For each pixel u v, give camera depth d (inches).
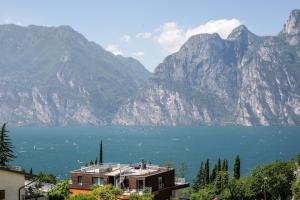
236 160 5378.9
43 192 2962.6
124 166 3666.3
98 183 3270.2
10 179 2287.2
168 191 3417.8
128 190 3174.2
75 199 2827.3
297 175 4896.7
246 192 4274.1
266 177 4328.3
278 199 4409.5
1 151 4375.0
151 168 3558.1
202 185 5462.6
